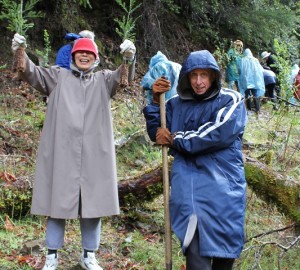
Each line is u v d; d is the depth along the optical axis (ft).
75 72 11.18
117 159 19.39
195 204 9.31
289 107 21.94
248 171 13.97
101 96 11.18
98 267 11.35
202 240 9.12
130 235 13.80
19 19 11.51
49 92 11.16
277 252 12.84
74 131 10.84
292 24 46.09
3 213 13.67
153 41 38.75
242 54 34.35
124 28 12.20
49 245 11.03
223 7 45.42
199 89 9.81
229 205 9.34
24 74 10.62
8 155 17.06
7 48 28.71
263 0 46.88
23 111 22.85
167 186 10.26
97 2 37.17
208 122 9.58
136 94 30.37
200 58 9.66
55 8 32.37
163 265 12.27
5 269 11.27
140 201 15.15
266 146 21.86
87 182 10.89
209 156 9.69
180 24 43.60
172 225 9.52
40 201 10.93
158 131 10.27
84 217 10.78
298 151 20.61
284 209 13.60
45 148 11.00
